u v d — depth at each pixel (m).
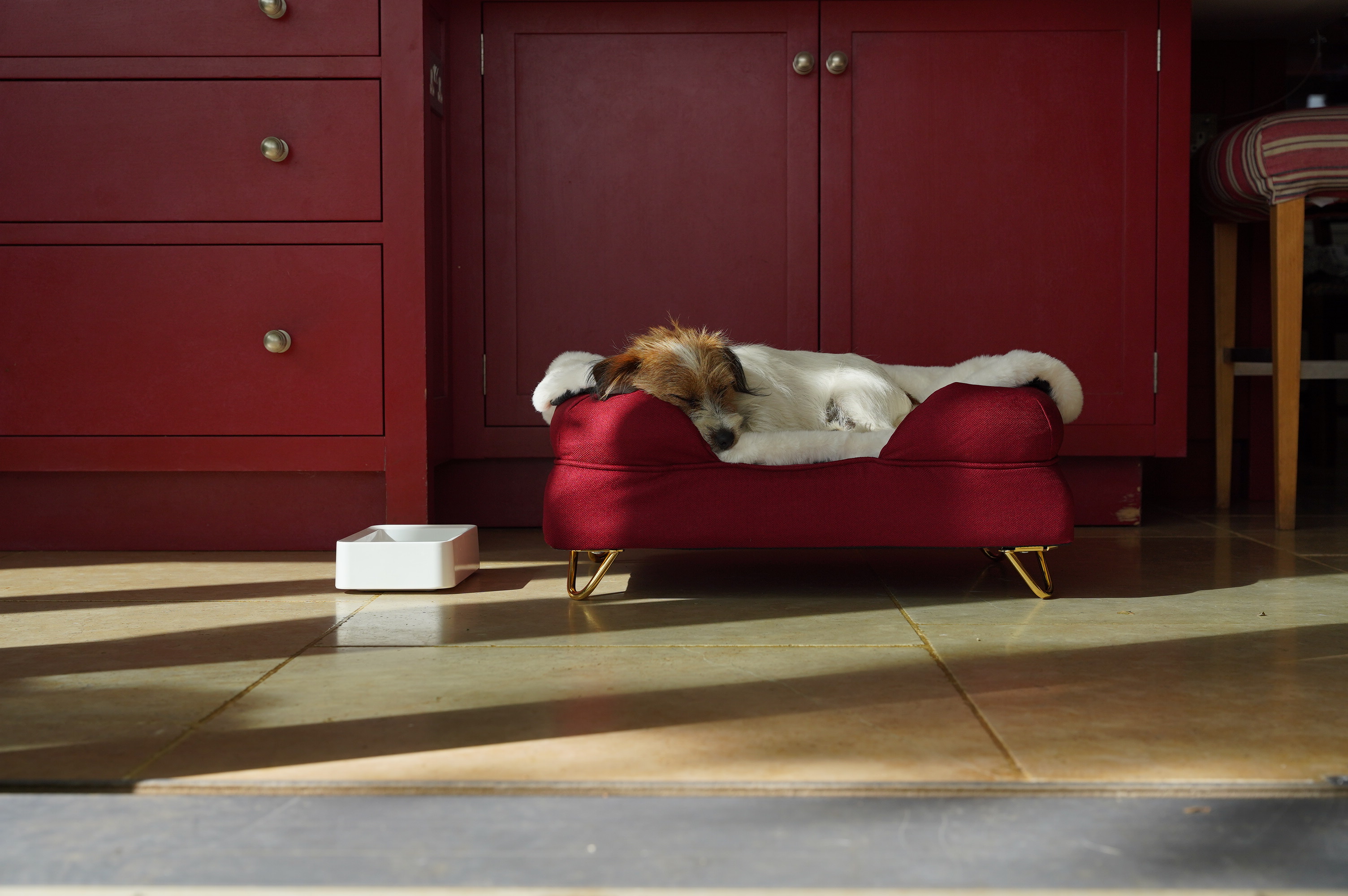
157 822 1.15
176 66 2.85
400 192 2.87
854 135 3.25
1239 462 4.09
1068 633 1.98
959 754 1.33
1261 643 1.90
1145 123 3.22
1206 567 2.64
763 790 1.22
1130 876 1.02
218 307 2.89
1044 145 3.24
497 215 3.27
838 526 2.20
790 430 2.43
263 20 2.85
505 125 3.25
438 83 3.15
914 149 3.25
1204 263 4.00
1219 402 3.77
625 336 3.29
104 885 1.01
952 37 3.22
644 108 3.26
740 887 1.00
